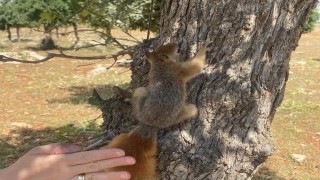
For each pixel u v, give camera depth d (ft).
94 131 10.31
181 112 3.35
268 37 3.58
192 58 3.49
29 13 30.96
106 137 3.72
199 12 3.62
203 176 3.57
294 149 12.16
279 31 3.60
